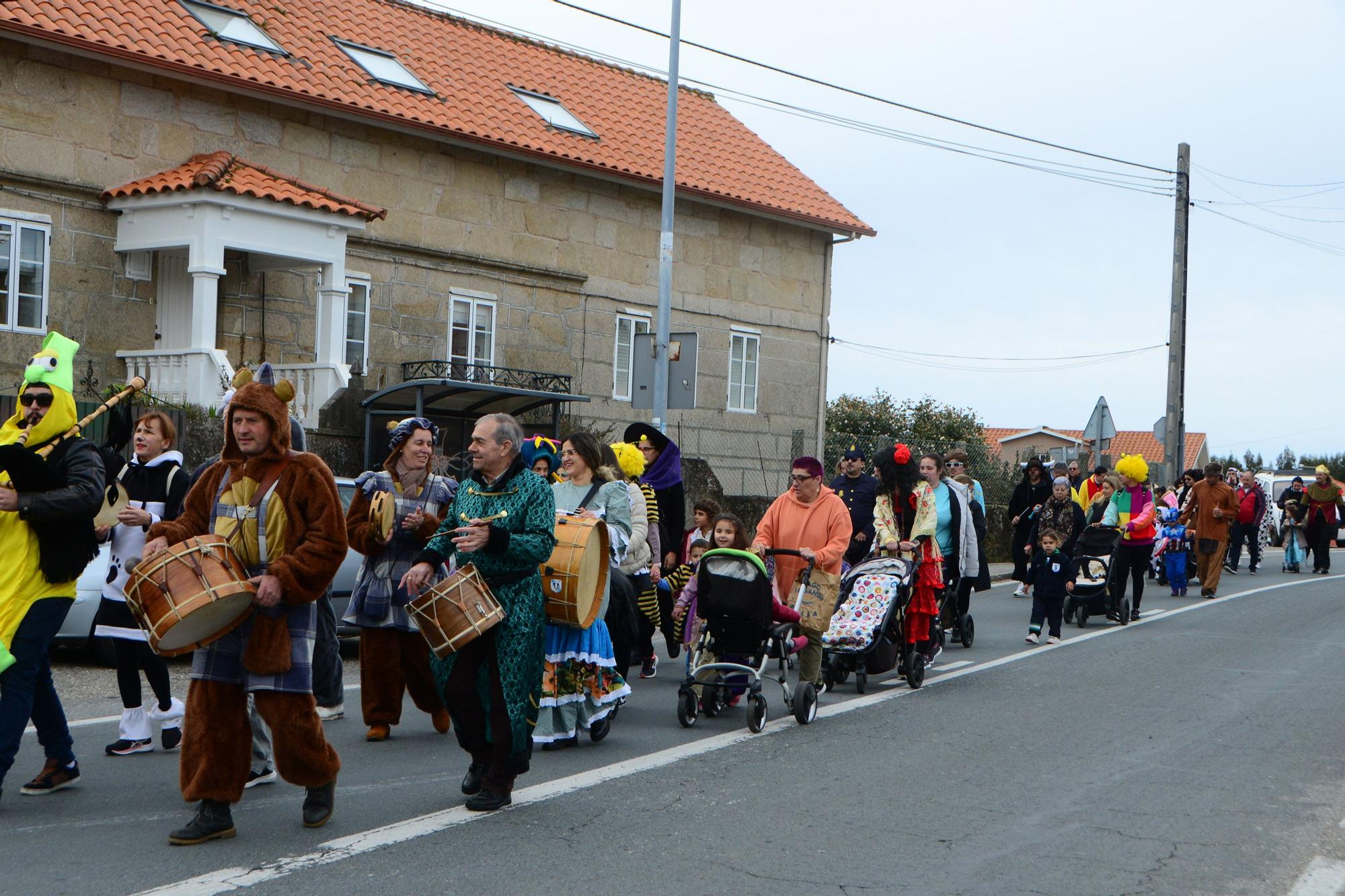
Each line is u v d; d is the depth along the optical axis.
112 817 6.54
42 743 6.97
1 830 6.27
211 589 5.79
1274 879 5.97
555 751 8.38
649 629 11.42
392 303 21.92
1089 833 6.67
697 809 6.95
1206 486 20.78
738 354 27.86
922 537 11.49
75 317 18.22
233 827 6.18
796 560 9.94
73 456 6.69
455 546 6.71
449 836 6.29
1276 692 11.18
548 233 24.25
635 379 17.36
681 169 26.47
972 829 6.69
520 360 23.89
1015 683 11.63
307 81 20.75
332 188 21.11
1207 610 18.48
